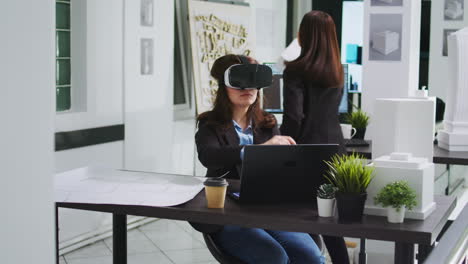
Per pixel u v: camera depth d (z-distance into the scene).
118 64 5.00
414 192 1.97
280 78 5.20
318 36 3.12
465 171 6.25
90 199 2.17
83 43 4.67
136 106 5.22
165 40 5.53
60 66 4.61
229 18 6.48
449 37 3.99
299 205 2.21
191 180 2.49
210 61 6.20
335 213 2.10
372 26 5.51
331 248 2.75
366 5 5.50
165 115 5.59
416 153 3.14
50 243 0.45
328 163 2.18
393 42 5.46
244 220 2.01
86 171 2.60
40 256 0.44
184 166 6.14
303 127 3.17
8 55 0.42
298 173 2.21
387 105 3.14
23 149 0.43
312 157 2.22
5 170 0.42
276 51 7.75
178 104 6.11
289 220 1.96
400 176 1.99
